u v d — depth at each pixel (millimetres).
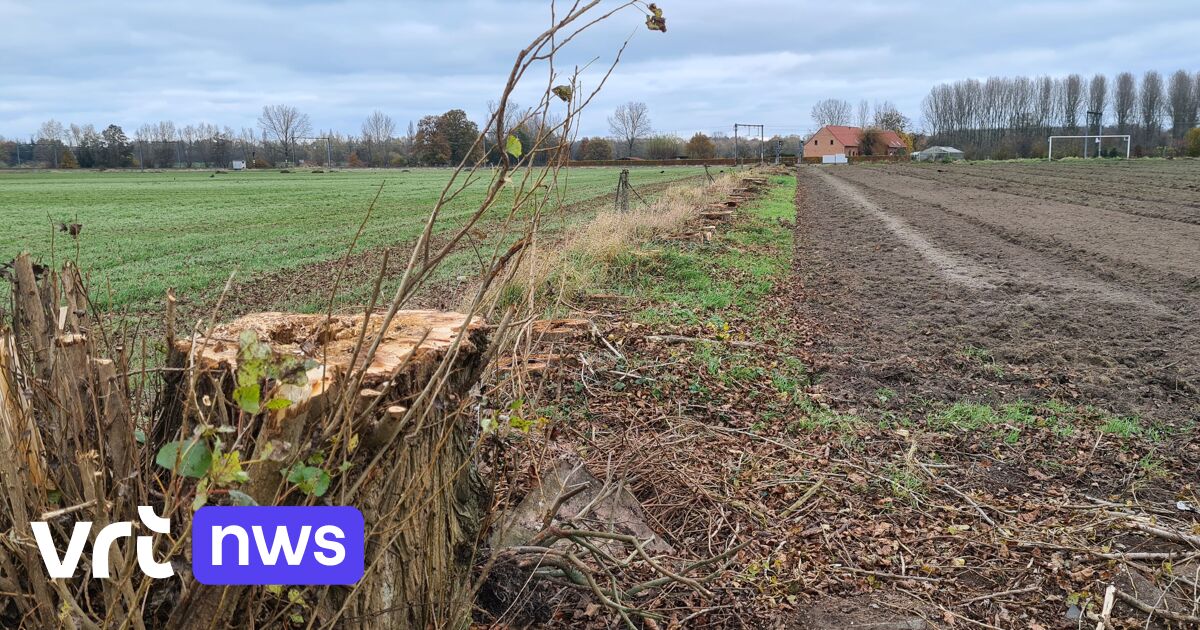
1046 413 5938
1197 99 121750
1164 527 4172
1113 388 6508
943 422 5719
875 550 3982
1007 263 13547
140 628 1923
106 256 16141
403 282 2109
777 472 4797
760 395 6062
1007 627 3398
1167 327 8445
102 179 74438
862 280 11812
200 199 39906
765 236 16406
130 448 2129
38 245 18766
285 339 2754
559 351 6430
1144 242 15602
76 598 2023
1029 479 4832
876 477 4738
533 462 3883
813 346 7812
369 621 2402
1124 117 127062
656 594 3580
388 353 2582
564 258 9133
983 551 3977
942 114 137750
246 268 13875
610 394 5844
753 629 3375
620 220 13422
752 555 3910
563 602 3467
